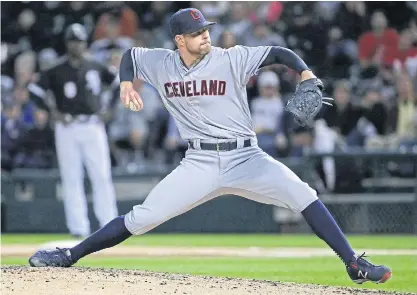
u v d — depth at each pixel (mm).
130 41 54875
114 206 40250
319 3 55062
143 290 17547
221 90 19453
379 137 48781
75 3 58469
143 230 20406
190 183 19797
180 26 19172
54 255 20953
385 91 50344
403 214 45875
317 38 54000
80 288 17562
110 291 17312
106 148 39875
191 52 19312
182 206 20000
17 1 59188
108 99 39688
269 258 32344
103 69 39375
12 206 49250
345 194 46188
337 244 19391
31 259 20953
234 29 52781
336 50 53656
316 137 47719
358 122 49125
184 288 18000
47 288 17484
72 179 40000
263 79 47844
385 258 31906
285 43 53844
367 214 46094
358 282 19297
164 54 20109
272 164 19781
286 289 18500
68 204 40375
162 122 51000
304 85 19234
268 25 54094
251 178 19688
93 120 39250
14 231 49156
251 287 18547
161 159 50531
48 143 51094
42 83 39156
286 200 19641
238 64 19422
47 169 50719
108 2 58156
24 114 51281
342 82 49469
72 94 38750
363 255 19219
